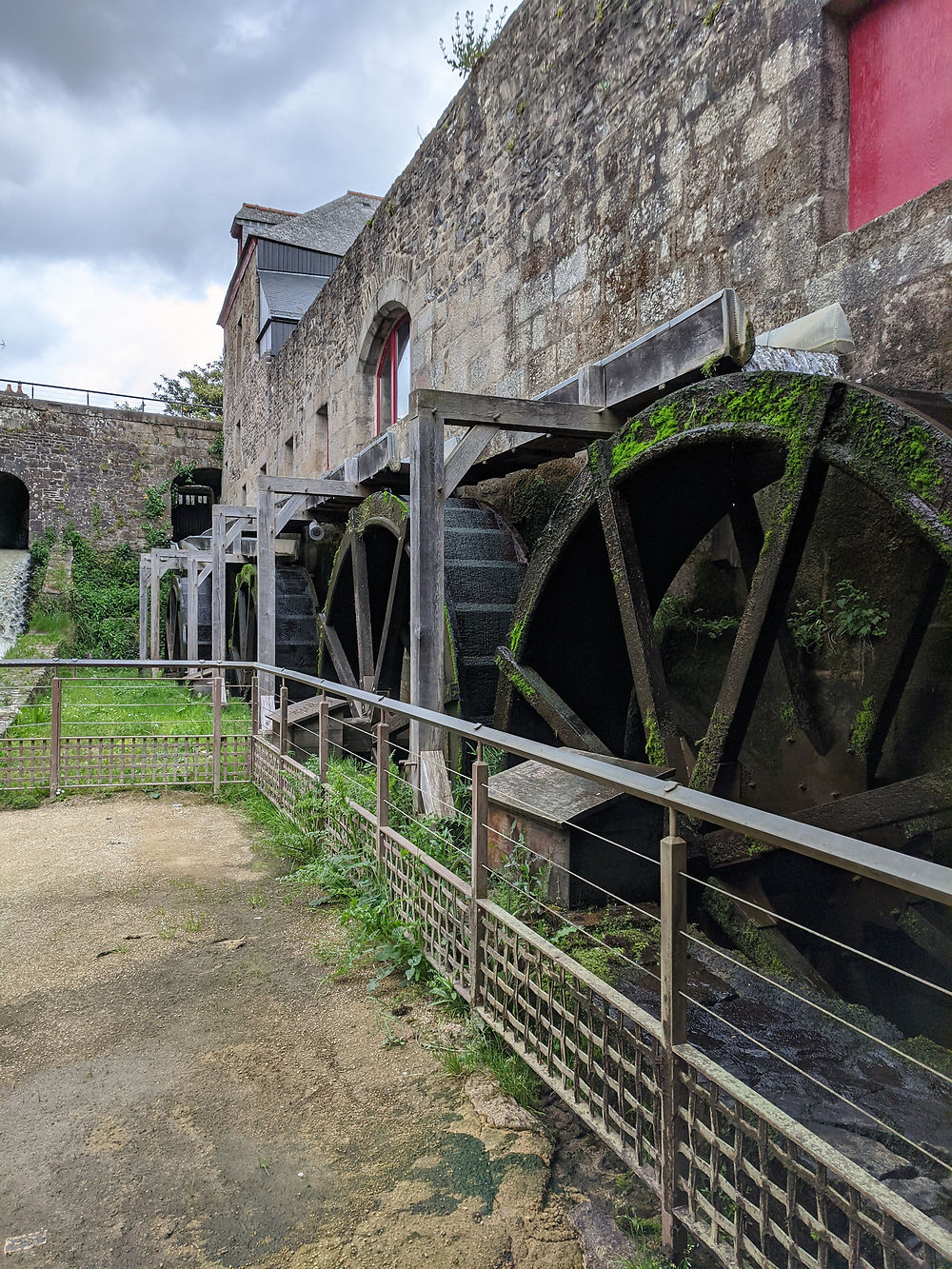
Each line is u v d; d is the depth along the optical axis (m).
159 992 2.64
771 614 3.27
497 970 2.28
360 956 2.87
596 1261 1.53
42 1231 1.61
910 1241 1.49
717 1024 2.30
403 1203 1.69
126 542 27.02
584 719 5.04
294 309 16.62
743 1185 1.54
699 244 4.88
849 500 3.86
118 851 4.17
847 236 3.92
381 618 8.41
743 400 3.28
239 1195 1.72
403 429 6.12
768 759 4.02
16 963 2.85
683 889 1.54
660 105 5.18
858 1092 1.99
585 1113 1.80
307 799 4.30
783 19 4.29
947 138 3.64
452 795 4.69
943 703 3.45
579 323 6.04
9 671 13.37
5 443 25.81
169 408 40.88
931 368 3.52
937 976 3.29
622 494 4.00
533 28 6.60
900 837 3.16
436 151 8.33
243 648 11.52
